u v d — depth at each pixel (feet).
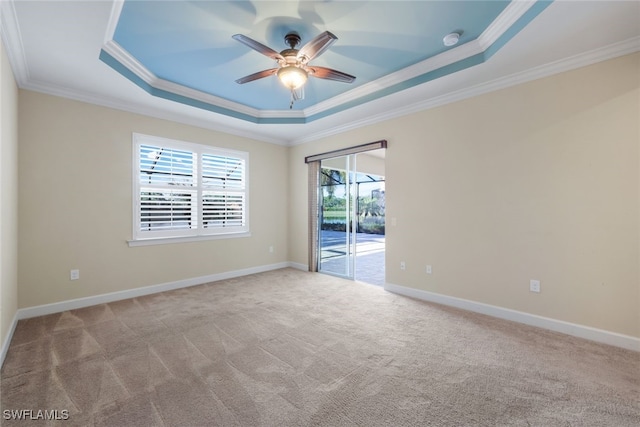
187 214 14.12
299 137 17.61
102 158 11.49
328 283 14.69
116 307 11.07
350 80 8.91
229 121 14.38
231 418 5.29
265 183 17.52
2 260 7.30
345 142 15.29
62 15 6.56
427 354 7.57
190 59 9.69
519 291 9.62
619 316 7.91
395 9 7.27
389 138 13.25
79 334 8.71
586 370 6.79
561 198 8.79
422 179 12.09
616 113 7.88
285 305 11.39
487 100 10.23
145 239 12.60
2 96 7.14
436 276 11.71
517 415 5.36
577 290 8.54
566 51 8.10
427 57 9.62
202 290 13.43
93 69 9.08
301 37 8.50
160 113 12.95
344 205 16.03
